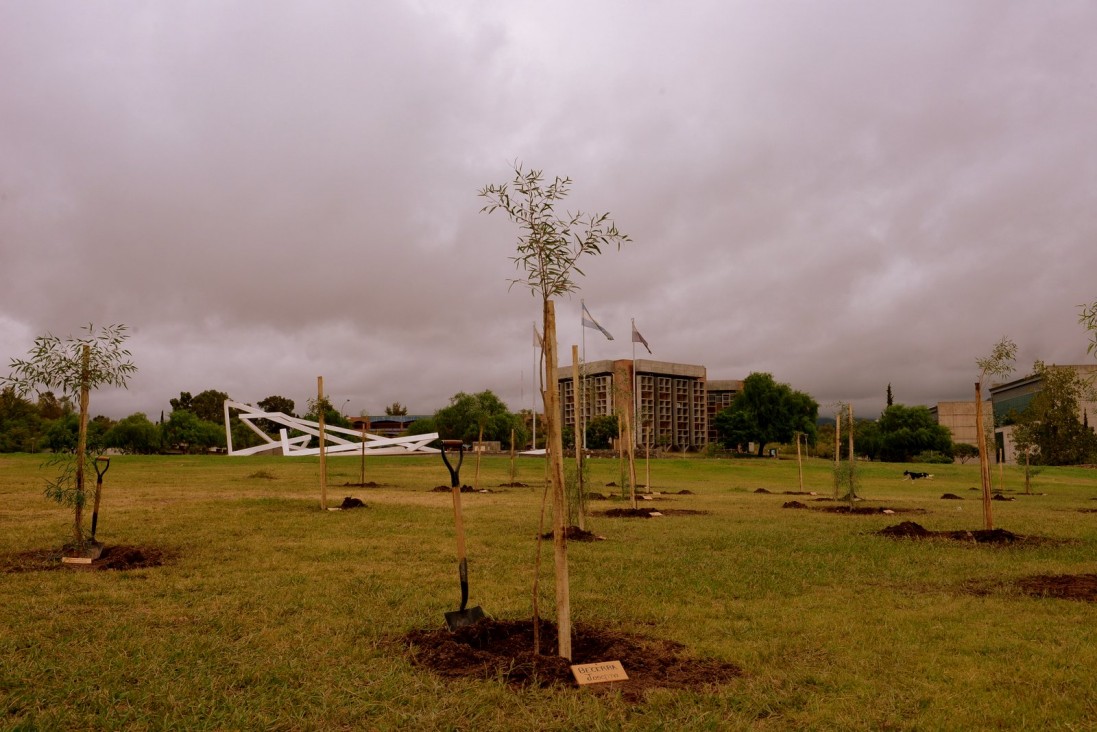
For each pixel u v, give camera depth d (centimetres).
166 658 680
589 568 1217
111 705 565
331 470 4584
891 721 550
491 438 10400
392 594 989
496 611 900
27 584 1031
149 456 6297
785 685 637
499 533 1664
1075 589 1048
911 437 9650
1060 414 4075
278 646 733
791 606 948
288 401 13112
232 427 11131
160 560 1255
